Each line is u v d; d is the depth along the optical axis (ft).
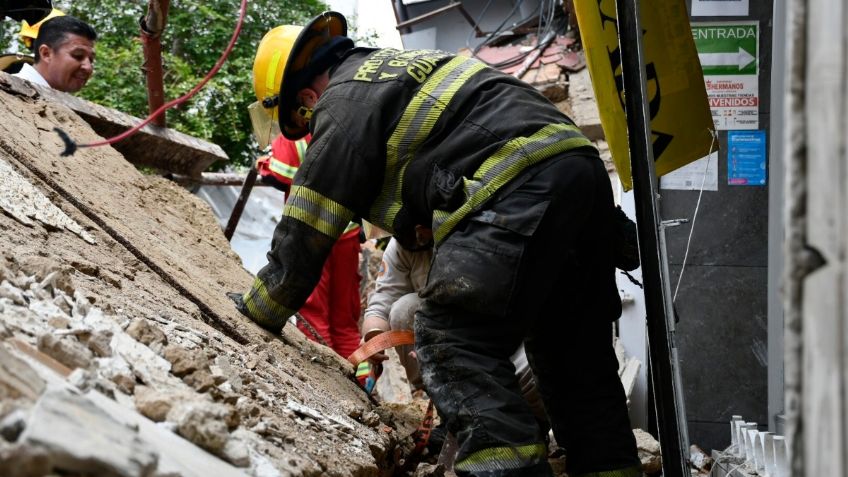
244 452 5.97
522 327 9.91
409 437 12.40
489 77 10.73
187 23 37.52
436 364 9.68
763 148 16.10
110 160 15.25
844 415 3.42
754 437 12.92
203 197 28.14
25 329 6.12
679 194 16.29
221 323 10.93
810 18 3.59
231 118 36.58
